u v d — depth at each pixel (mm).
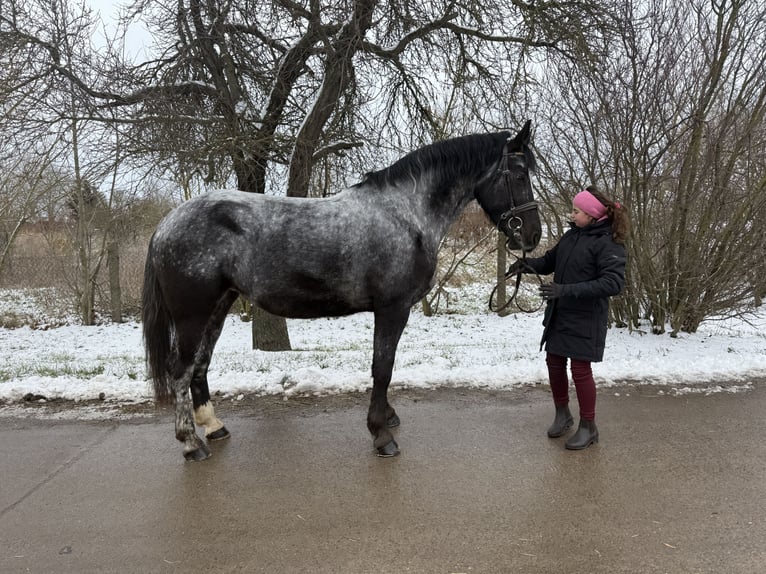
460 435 3500
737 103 5828
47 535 2334
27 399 4238
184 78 6082
